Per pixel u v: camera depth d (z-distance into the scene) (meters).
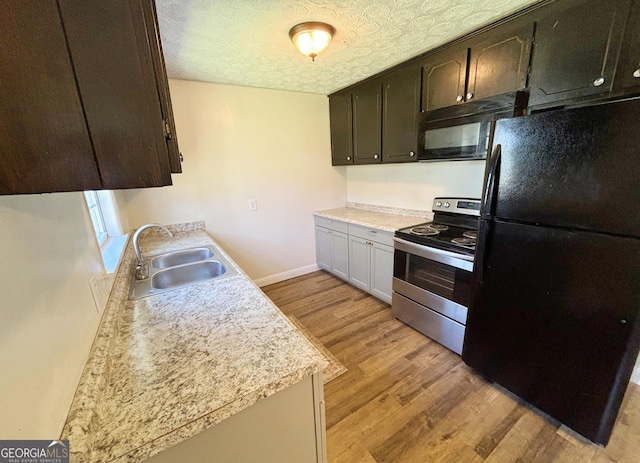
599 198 1.09
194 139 2.63
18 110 0.39
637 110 0.95
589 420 1.28
